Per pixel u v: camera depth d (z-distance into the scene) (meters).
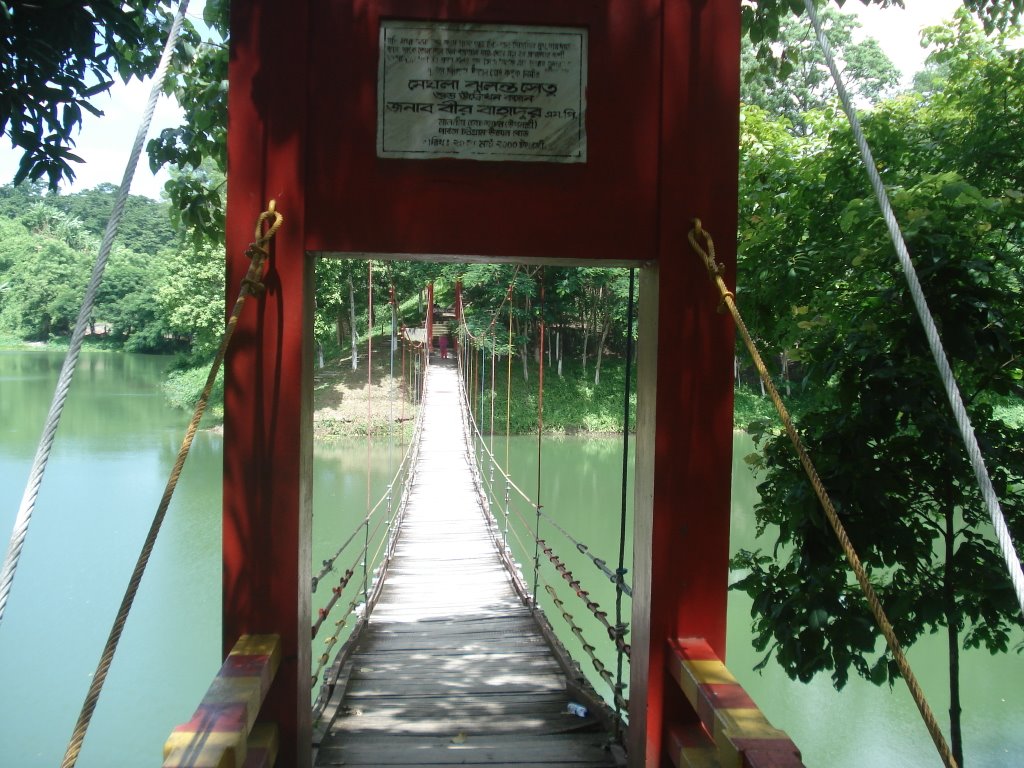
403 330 22.06
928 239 2.79
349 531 13.66
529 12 2.10
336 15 2.07
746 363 4.19
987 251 2.98
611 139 2.12
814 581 3.00
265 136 2.02
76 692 7.45
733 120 2.11
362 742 2.89
